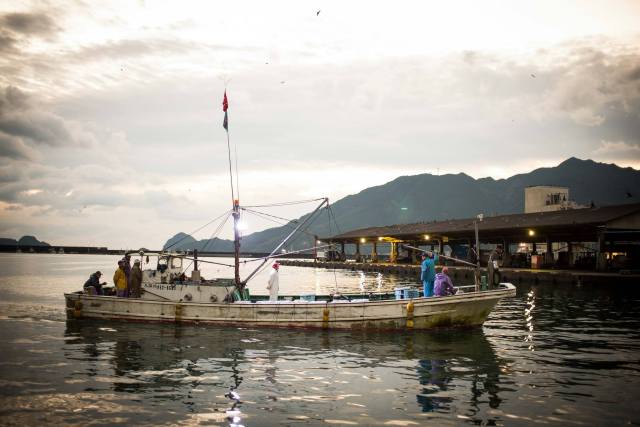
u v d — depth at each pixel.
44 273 70.88
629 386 11.09
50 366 13.16
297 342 16.31
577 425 8.81
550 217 48.88
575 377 11.88
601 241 41.41
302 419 9.16
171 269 20.98
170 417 9.28
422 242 72.44
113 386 11.29
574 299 29.33
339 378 11.94
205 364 13.40
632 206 43.72
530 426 8.77
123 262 21.28
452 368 12.82
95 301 20.78
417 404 9.97
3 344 16.09
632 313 23.25
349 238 79.69
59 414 9.44
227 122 22.09
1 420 9.12
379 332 17.98
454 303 18.08
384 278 56.31
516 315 22.67
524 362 13.41
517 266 52.09
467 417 9.22
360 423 8.95
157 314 19.84
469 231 51.53
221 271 87.69
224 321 19.16
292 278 60.88
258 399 10.33
